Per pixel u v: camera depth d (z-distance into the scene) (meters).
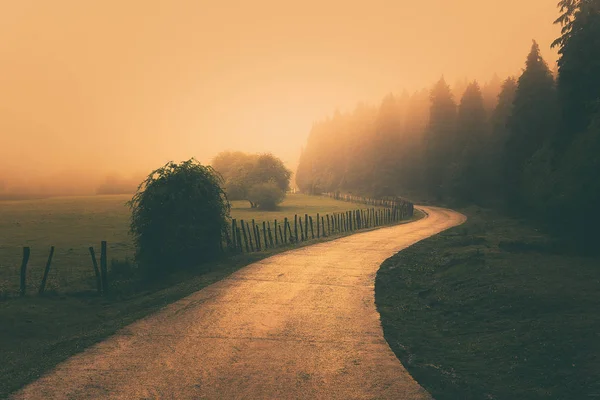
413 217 45.50
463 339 9.26
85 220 45.19
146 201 18.77
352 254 20.14
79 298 14.88
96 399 6.21
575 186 19.70
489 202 53.94
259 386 6.64
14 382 6.86
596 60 23.47
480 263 15.88
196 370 7.28
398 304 12.17
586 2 25.47
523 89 42.12
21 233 33.38
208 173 20.33
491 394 6.51
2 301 13.95
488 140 59.53
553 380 6.88
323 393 6.42
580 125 24.16
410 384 6.77
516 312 10.52
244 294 12.77
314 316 10.56
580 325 8.94
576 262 15.52
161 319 10.37
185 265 19.11
